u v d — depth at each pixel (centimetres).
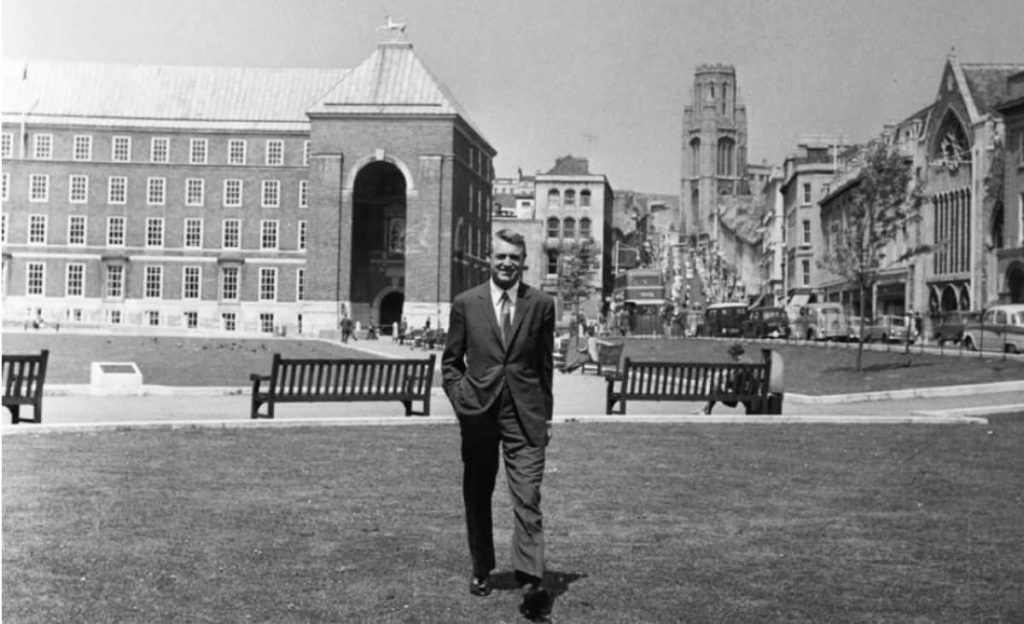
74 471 1273
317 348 5419
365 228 9419
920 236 7444
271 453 1466
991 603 773
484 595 780
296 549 907
